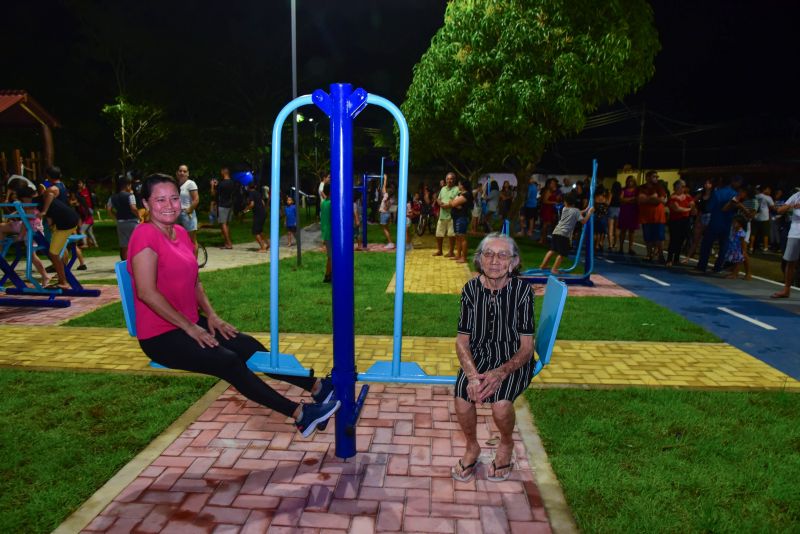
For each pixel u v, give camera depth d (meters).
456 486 3.12
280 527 2.74
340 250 3.08
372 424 3.88
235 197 20.59
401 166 3.13
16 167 16.11
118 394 4.26
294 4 10.43
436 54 13.54
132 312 3.19
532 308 3.07
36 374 4.68
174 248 3.04
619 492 3.03
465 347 3.12
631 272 10.86
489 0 12.55
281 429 3.77
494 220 23.34
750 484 3.10
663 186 12.77
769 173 21.39
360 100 2.98
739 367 5.09
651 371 4.96
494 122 12.63
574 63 11.91
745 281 9.90
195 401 4.17
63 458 3.29
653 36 13.19
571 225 9.30
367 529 2.73
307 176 36.28
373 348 5.57
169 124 28.56
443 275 10.04
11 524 2.70
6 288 7.48
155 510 2.85
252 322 6.48
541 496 3.02
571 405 4.14
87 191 16.00
